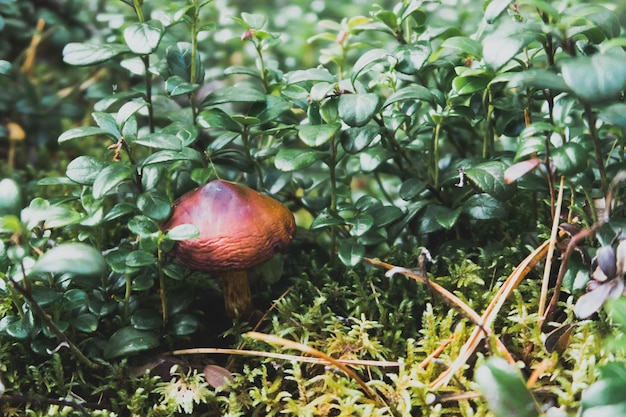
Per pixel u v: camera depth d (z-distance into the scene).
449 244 0.52
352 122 0.45
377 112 0.46
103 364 0.47
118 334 0.47
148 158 0.47
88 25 0.71
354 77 0.47
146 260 0.45
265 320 0.50
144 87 0.56
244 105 0.77
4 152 0.70
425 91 0.47
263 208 0.46
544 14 0.45
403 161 0.54
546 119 0.48
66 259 0.41
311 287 0.51
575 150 0.42
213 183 0.46
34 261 0.44
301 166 0.46
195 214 0.45
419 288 0.50
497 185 0.47
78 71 0.79
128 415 0.47
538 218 0.53
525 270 0.46
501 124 0.50
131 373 0.47
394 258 0.52
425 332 0.46
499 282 0.48
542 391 0.43
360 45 0.54
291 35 0.82
